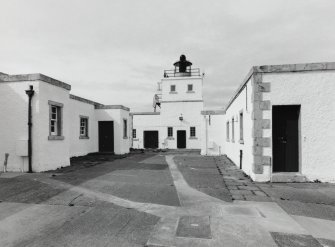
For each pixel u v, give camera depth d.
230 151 16.17
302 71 8.47
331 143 8.32
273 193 6.95
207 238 4.12
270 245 3.87
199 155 19.84
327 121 8.36
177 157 17.67
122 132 20.17
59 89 11.97
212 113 20.94
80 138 17.64
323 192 7.04
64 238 4.15
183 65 31.45
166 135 29.17
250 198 6.46
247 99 9.84
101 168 11.66
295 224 4.71
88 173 10.17
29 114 10.45
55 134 12.06
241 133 12.17
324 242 3.97
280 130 8.81
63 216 5.20
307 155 8.43
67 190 7.28
